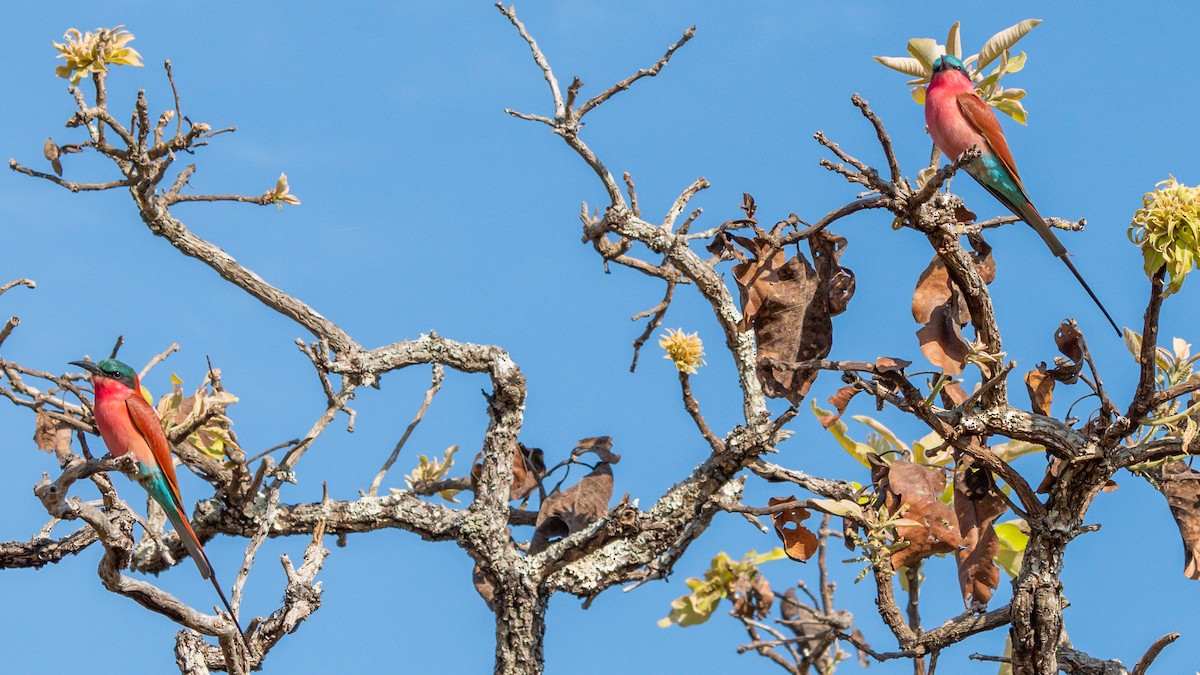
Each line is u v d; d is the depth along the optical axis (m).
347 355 12.16
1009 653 12.08
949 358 10.29
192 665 10.84
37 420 11.57
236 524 11.73
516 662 11.64
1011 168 10.84
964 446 10.36
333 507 11.85
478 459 12.46
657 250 12.17
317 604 11.14
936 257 10.57
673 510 11.89
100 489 9.50
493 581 11.80
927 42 11.30
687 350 11.77
